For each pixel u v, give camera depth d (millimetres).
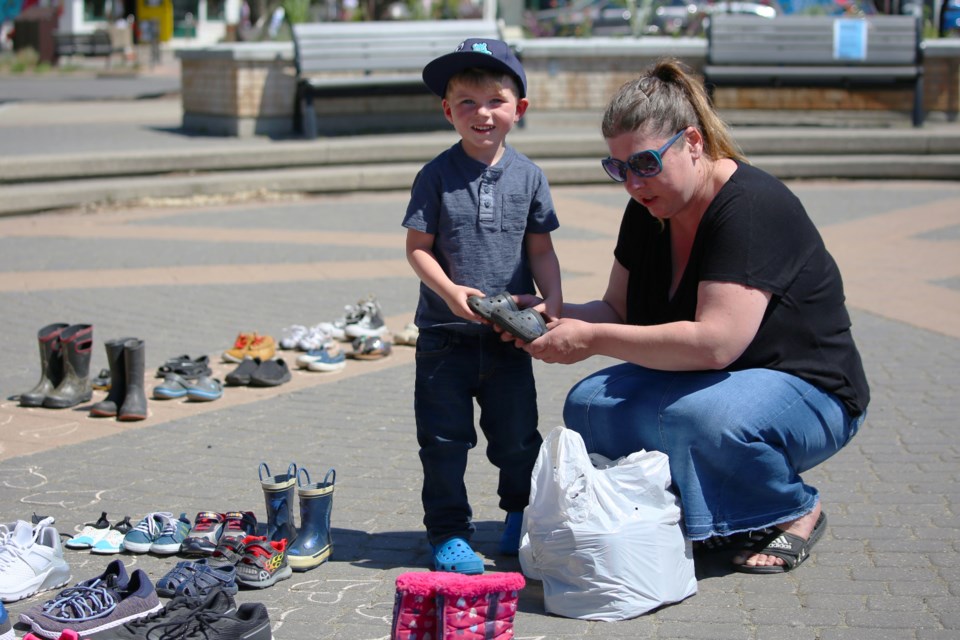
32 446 5270
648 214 3945
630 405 3742
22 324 7527
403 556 4047
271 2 20375
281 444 5305
